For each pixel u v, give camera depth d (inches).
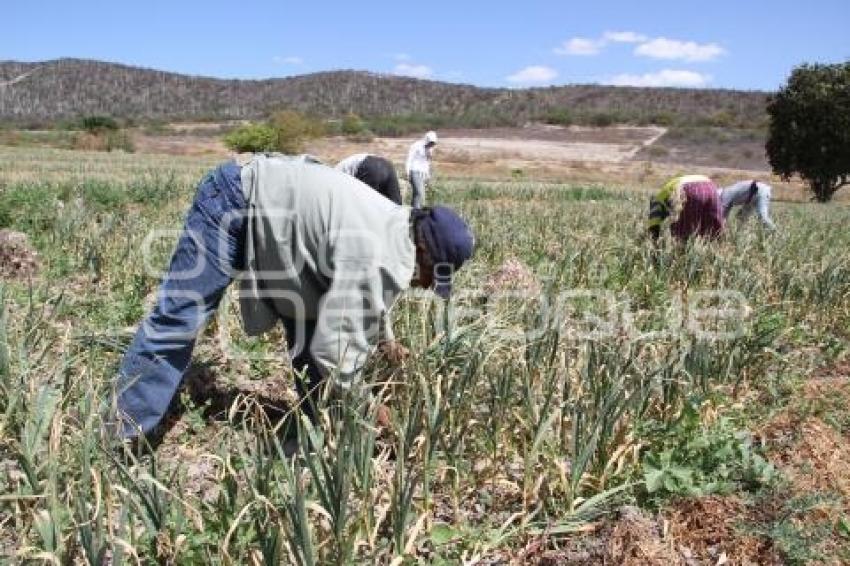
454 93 6515.8
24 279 284.2
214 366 197.8
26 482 125.9
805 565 128.6
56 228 346.9
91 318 230.5
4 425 134.9
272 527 112.2
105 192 562.6
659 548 130.3
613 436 154.2
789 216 676.7
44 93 6028.5
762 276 286.2
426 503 134.7
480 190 858.1
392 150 2642.7
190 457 153.3
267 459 122.1
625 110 5423.2
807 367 223.1
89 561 106.0
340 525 116.0
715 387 183.3
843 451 167.5
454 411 153.4
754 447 163.2
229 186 151.6
